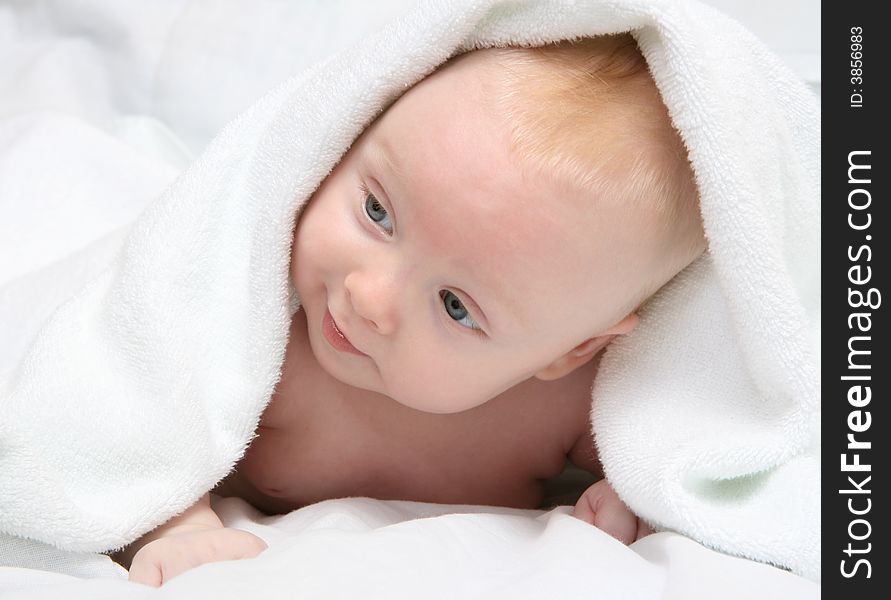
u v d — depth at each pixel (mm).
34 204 1757
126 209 1795
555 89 1157
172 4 2201
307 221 1238
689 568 1057
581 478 1557
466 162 1134
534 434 1431
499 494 1464
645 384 1271
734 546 1144
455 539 1092
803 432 1198
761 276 1165
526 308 1179
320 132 1222
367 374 1262
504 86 1159
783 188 1241
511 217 1134
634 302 1240
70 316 1262
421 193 1146
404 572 991
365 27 2121
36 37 2225
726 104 1128
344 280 1207
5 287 1553
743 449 1187
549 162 1130
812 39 1963
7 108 2102
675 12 1112
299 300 1310
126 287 1253
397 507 1311
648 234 1181
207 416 1231
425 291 1179
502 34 1188
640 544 1171
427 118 1164
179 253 1272
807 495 1179
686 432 1227
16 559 1134
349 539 1046
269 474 1400
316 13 2141
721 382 1254
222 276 1286
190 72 2111
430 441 1401
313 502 1423
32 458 1126
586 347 1294
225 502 1339
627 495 1221
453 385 1236
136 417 1198
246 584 941
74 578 1059
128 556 1218
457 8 1173
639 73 1176
